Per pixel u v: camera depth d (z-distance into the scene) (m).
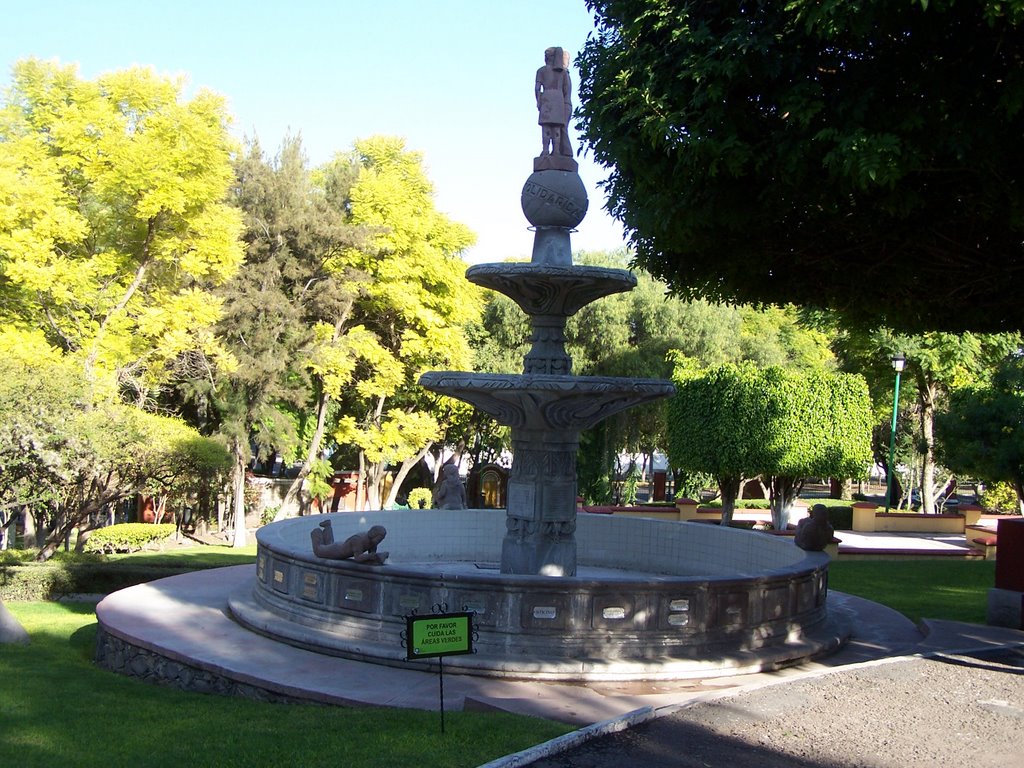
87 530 20.58
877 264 10.87
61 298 20.25
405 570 9.57
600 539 15.73
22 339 19.95
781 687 8.13
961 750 6.59
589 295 10.73
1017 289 11.05
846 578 17.39
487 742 6.36
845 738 6.78
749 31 8.80
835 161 8.32
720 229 10.64
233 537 26.77
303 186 27.66
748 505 34.62
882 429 38.91
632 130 9.80
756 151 9.21
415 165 30.64
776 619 10.18
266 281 26.23
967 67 8.24
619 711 7.76
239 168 26.72
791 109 8.62
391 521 15.41
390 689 8.38
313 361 26.27
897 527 29.45
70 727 7.11
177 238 22.05
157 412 27.92
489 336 34.56
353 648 9.41
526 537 10.95
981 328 12.27
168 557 20.12
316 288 26.88
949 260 10.48
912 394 36.34
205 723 7.20
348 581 9.95
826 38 8.20
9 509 19.56
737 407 25.03
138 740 6.71
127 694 8.73
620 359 32.34
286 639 10.00
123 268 22.50
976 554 21.44
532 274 10.22
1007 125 8.27
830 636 10.65
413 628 6.34
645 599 9.38
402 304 27.70
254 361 25.39
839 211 10.02
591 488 33.59
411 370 30.28
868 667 8.98
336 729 6.75
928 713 7.45
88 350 20.78
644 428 33.16
